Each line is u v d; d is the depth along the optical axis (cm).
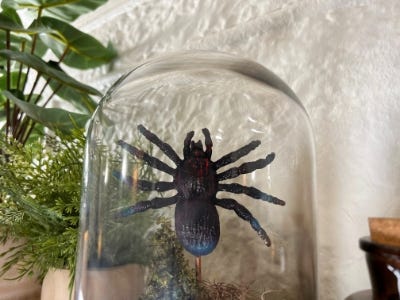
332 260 18
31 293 20
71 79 25
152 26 30
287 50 21
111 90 18
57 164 18
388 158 17
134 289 14
